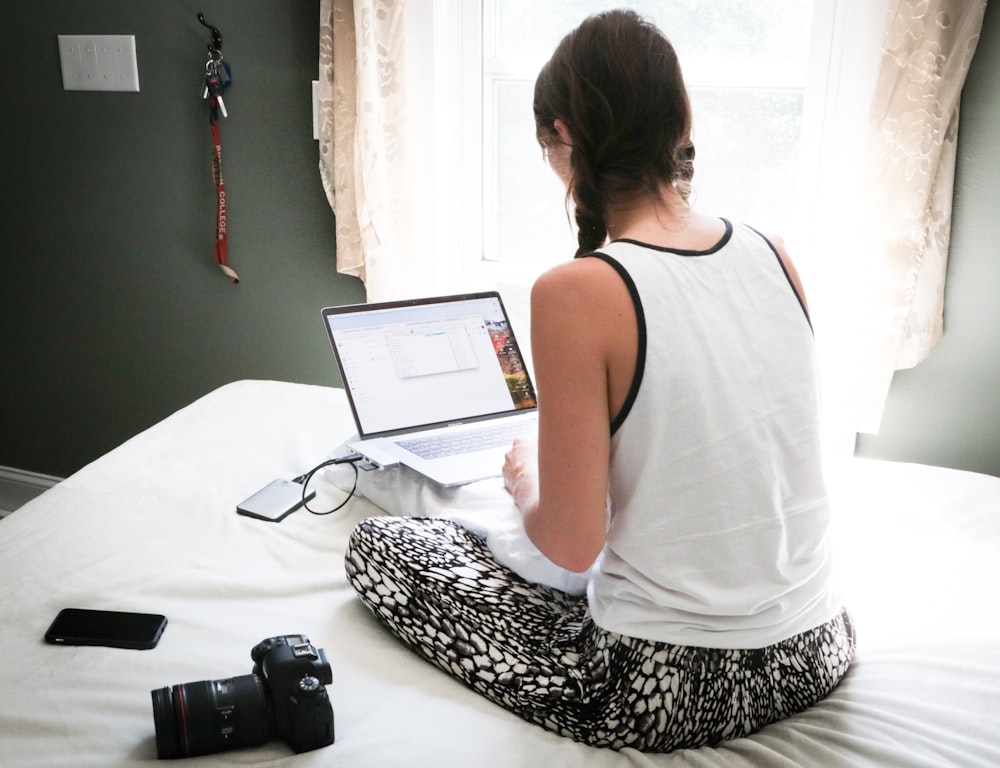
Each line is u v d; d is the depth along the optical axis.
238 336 2.52
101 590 1.35
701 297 1.04
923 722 1.10
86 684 1.17
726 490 1.04
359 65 2.00
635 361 1.00
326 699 1.07
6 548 1.44
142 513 1.56
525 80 2.14
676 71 1.05
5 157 2.56
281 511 1.58
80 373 2.71
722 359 1.03
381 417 1.69
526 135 2.19
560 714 1.13
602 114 1.04
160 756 1.05
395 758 1.06
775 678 1.13
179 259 2.50
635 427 1.03
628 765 1.08
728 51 2.01
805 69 1.95
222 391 2.09
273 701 1.08
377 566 1.28
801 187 1.96
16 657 1.21
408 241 2.20
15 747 1.07
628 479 1.06
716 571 1.07
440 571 1.25
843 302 1.83
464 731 1.11
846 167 1.87
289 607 1.35
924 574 1.43
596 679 1.11
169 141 2.40
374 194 2.09
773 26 1.96
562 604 1.27
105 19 2.36
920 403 1.93
